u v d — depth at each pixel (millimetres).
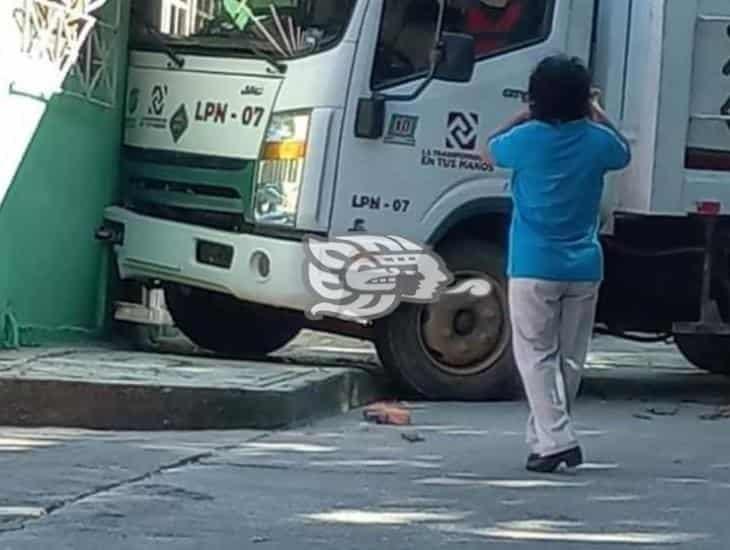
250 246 10289
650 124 10883
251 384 9320
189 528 6344
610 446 9031
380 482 7523
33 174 10414
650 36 10891
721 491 7570
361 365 11812
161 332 12328
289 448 8453
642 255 11477
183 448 8305
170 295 11766
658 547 6277
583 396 11914
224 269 10430
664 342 14359
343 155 10172
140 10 11188
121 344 11586
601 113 8461
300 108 10180
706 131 10977
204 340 11898
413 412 10211
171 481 7320
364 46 10195
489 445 8812
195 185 10703
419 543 6219
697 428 10023
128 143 11242
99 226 11234
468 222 10727
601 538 6414
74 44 10445
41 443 8359
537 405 7953
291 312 11258
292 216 10148
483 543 6254
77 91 10828
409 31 10352
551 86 7840
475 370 10797
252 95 10414
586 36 10875
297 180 10141
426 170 10383
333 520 6594
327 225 10164
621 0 10984
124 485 7191
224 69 10578
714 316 11445
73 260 11016
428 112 10367
